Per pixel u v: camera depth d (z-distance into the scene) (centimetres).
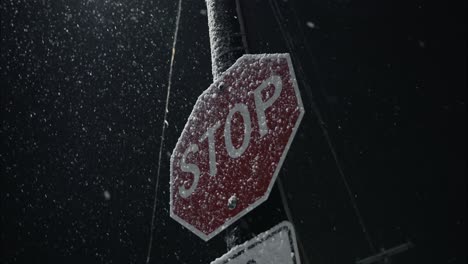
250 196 345
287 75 351
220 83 374
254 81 362
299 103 343
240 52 386
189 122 380
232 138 360
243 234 343
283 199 351
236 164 354
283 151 341
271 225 344
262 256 325
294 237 323
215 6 399
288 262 320
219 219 351
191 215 362
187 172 371
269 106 353
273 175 341
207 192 360
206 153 367
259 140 350
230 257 331
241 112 361
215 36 393
